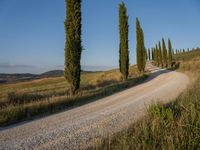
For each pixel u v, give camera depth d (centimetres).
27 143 579
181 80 2328
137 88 1956
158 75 3600
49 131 688
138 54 4306
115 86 2058
